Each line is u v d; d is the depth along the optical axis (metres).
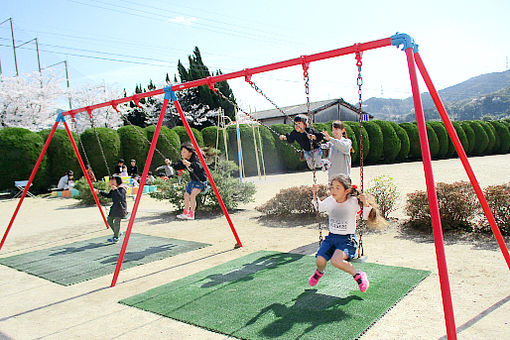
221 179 9.56
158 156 19.28
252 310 3.49
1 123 26.30
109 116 34.31
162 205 11.77
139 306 3.80
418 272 4.21
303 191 7.92
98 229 8.48
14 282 4.98
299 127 5.55
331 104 35.72
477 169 16.75
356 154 23.95
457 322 3.04
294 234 6.70
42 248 6.96
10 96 25.78
